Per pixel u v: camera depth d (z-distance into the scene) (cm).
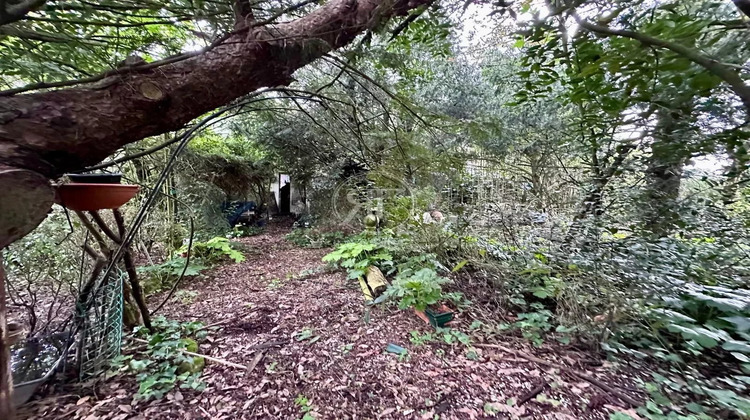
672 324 203
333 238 598
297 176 716
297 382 195
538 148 357
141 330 238
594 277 231
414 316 284
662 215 217
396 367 210
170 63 107
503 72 461
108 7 111
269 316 293
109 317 203
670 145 143
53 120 87
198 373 201
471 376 200
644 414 164
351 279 390
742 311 214
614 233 250
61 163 92
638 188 230
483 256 331
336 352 229
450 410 172
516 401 177
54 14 108
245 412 170
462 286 329
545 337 244
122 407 169
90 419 161
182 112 112
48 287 261
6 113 81
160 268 382
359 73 204
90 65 147
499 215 342
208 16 120
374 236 459
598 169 264
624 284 226
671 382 186
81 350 185
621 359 214
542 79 173
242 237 690
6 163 77
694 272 221
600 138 220
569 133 271
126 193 163
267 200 866
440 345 236
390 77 309
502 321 269
